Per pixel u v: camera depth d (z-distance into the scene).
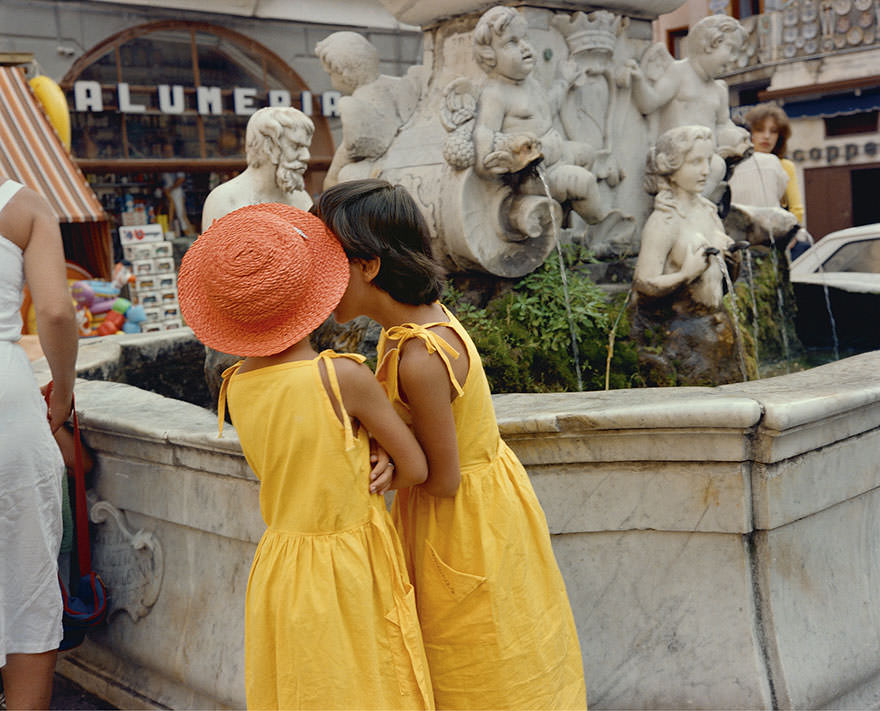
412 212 1.90
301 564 1.83
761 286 5.03
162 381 4.41
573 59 4.36
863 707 2.52
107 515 3.01
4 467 2.46
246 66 16.12
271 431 1.82
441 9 4.39
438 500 1.96
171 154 15.58
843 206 15.90
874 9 14.49
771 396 2.29
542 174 4.00
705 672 2.36
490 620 1.92
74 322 2.62
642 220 4.70
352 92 4.65
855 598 2.59
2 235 2.54
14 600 2.53
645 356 4.06
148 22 14.97
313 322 1.77
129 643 3.01
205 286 1.80
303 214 1.87
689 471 2.29
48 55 14.21
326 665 1.80
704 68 4.77
